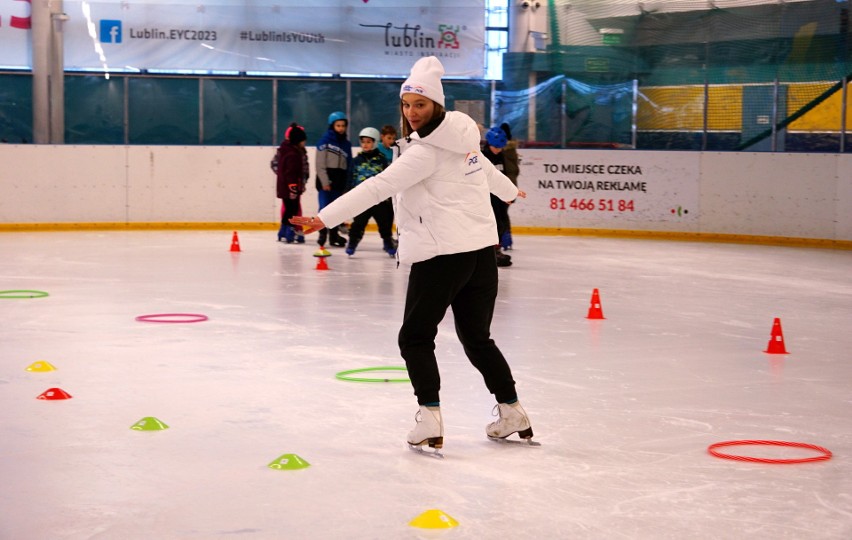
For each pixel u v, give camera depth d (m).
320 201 15.02
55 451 4.70
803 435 5.22
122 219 17.94
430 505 4.00
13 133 19.62
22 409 5.48
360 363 6.86
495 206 12.99
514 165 13.31
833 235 16.30
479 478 4.37
